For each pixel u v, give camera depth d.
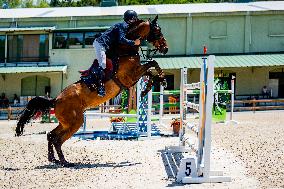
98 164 9.34
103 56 8.85
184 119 10.68
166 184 7.20
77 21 37.09
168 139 13.95
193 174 7.45
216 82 21.55
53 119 24.77
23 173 8.42
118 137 14.25
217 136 13.60
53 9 44.06
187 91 10.71
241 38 37.50
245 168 8.32
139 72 9.18
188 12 37.09
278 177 7.41
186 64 33.84
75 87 9.12
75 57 35.12
